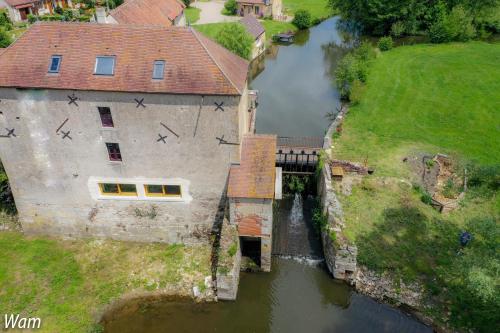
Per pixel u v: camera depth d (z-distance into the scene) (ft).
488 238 79.51
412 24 230.48
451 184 100.99
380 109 142.00
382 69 178.09
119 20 115.75
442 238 88.69
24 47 75.61
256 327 78.89
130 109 74.69
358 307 80.53
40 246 90.99
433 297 79.00
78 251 90.12
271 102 163.43
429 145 119.24
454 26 208.33
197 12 276.41
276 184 91.40
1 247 90.43
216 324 78.84
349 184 102.78
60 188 86.28
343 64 164.04
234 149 78.13
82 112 75.92
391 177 104.06
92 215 89.51
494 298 67.00
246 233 84.43
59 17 230.48
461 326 74.08
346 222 92.17
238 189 79.36
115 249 90.89
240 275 89.25
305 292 85.56
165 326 77.66
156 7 134.51
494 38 222.69
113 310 79.46
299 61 208.85
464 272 74.02
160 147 79.00
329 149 115.14
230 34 165.99
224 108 72.95
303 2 311.68
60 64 74.08
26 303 78.95
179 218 88.89
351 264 82.84
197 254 89.40
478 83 158.81
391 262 84.79
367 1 230.68
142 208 87.71
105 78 72.54
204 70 71.92
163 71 72.59
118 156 81.92
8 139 80.23
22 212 90.63
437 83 160.86
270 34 237.86
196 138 77.25
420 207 95.71
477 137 122.93
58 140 79.71
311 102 162.91
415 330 74.90
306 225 102.83
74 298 80.53
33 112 76.54
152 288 83.10
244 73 82.07
